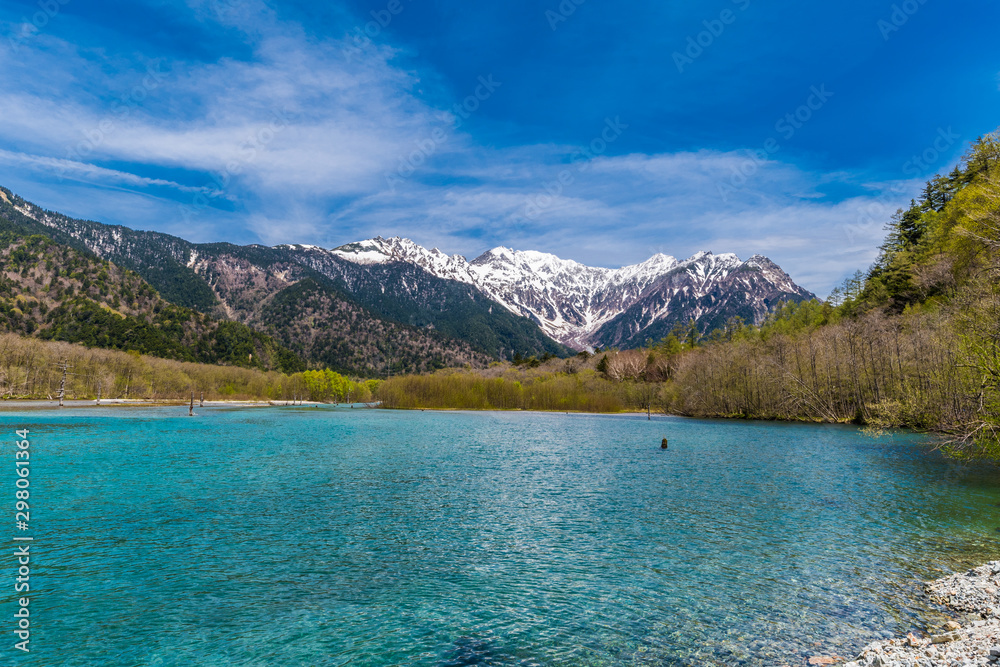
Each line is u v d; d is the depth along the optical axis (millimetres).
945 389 47250
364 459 41875
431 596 14531
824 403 87125
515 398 143875
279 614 13336
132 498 26250
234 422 83250
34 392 126812
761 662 10859
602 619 13070
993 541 19516
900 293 91125
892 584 15203
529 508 25156
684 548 18891
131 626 12602
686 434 68500
